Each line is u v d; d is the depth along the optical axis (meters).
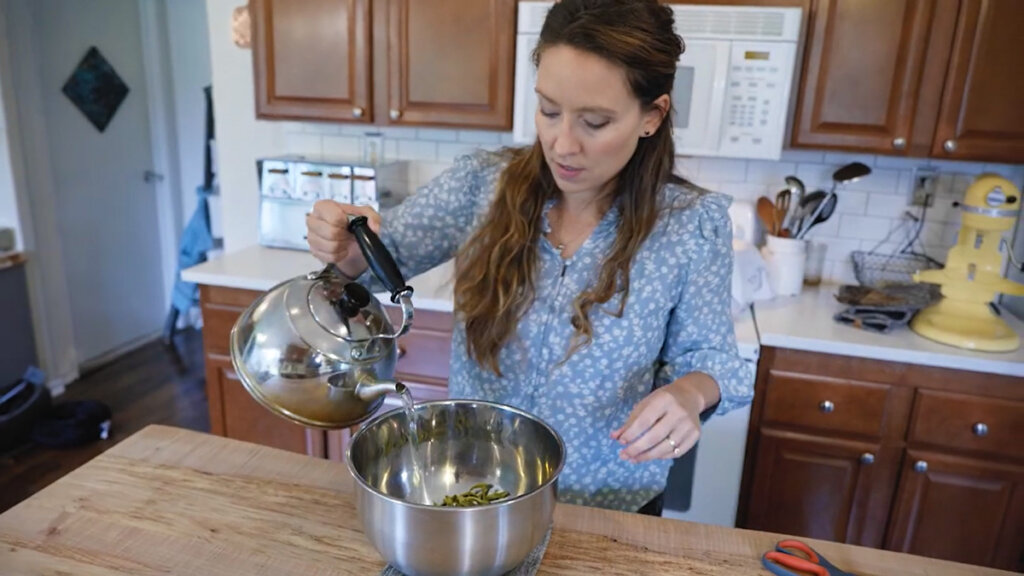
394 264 0.84
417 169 2.53
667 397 0.84
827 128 1.93
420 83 2.11
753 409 1.87
